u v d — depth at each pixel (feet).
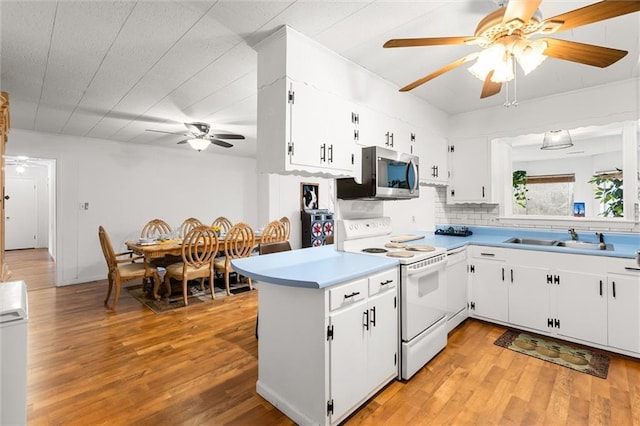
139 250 12.11
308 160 6.58
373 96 8.31
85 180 15.76
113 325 9.99
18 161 21.48
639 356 7.46
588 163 13.29
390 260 6.81
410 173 8.93
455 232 11.70
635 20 5.89
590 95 9.38
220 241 13.65
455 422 5.54
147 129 14.02
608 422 5.50
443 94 9.97
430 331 7.63
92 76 8.32
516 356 7.84
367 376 5.99
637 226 9.15
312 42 6.63
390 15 5.76
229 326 9.93
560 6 5.53
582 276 8.18
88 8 5.47
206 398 6.26
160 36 6.40
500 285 9.53
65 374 7.10
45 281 15.81
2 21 5.81
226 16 5.76
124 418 5.67
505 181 11.71
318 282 4.98
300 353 5.55
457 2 5.40
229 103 10.53
